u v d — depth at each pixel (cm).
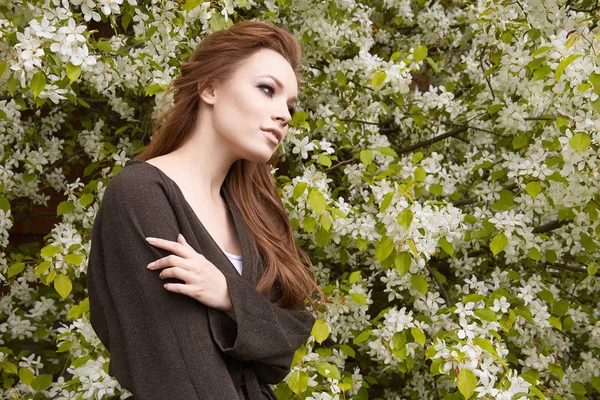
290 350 146
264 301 137
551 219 279
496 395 184
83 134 287
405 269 210
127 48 247
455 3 374
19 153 253
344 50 303
